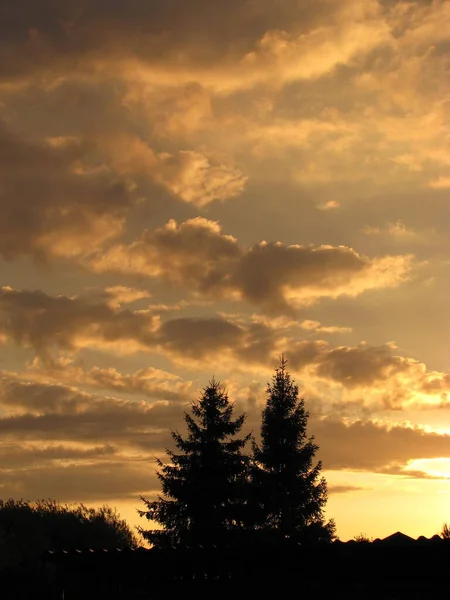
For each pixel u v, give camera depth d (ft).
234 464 109.60
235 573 83.97
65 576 88.53
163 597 88.12
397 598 70.59
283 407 133.39
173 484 108.37
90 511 195.31
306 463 130.21
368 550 70.28
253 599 80.64
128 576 87.97
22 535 175.11
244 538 107.14
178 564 87.81
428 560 67.31
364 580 72.13
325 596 74.54
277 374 136.87
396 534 73.31
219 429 110.83
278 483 128.26
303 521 126.82
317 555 73.67
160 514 107.76
